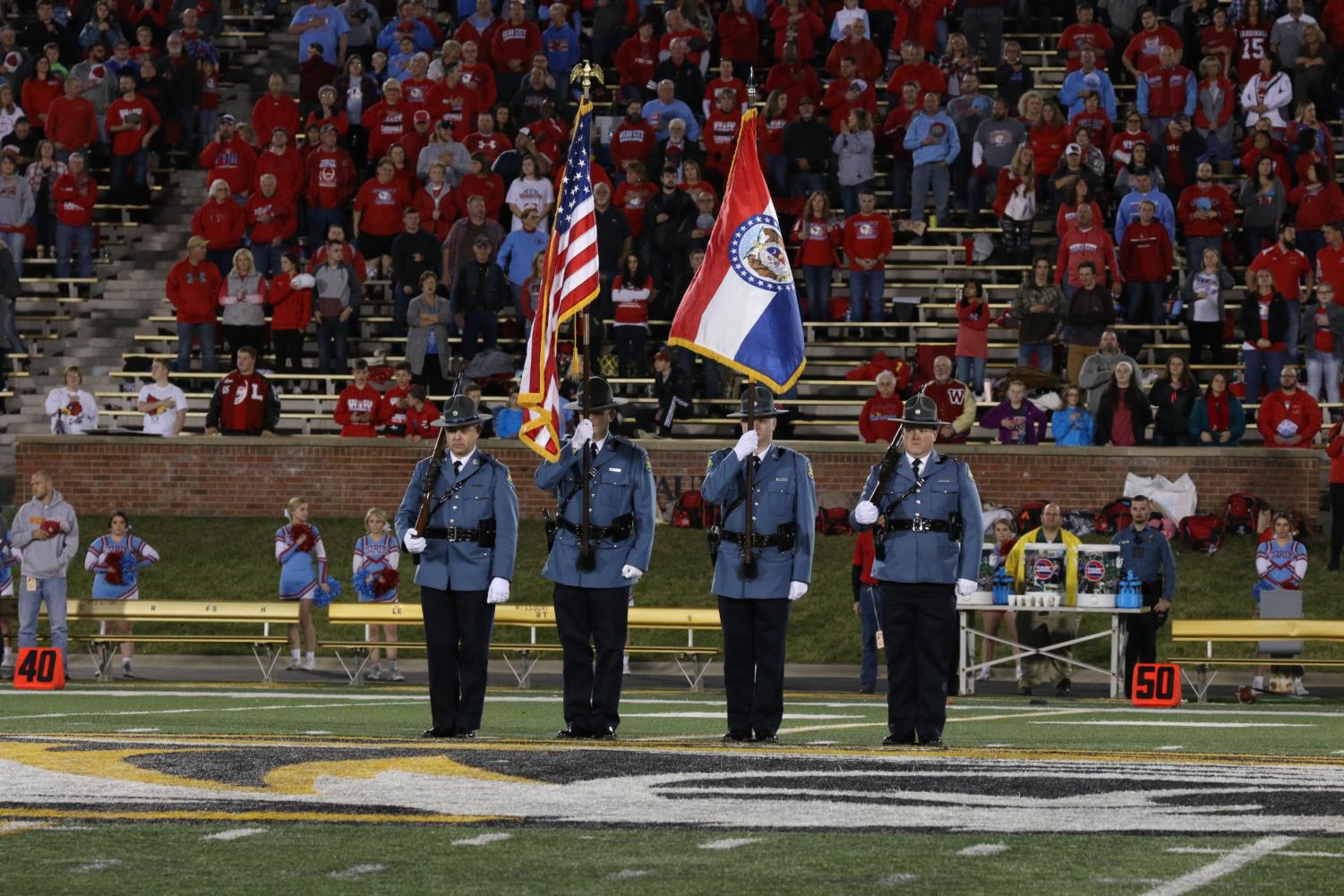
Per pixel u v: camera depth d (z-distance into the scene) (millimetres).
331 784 12898
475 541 17391
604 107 46031
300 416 38781
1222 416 35375
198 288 39469
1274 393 35438
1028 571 26484
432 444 36188
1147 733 19172
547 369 17969
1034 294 36812
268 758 14430
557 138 41812
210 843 10391
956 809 11789
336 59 46094
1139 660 27031
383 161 41594
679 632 32250
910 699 16844
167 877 9359
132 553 29484
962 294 37500
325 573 30016
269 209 40969
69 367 39844
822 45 46719
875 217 39750
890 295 41469
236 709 21547
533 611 27828
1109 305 36375
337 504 36406
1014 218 41219
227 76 49500
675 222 39688
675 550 34562
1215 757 15492
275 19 51094
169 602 28906
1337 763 15211
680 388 37031
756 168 18266
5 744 15609
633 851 10148
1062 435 35500
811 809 11750
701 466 35719
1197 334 38688
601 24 45812
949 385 35719
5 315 40219
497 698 24453
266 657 31812
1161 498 34500
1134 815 11578
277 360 39281
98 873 9477
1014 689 28016
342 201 42219
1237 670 30781
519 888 9086
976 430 37375
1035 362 37188
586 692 17672
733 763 14367
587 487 17562
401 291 39969
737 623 17391
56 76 45938
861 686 26953
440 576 17422
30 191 42750
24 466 36688
